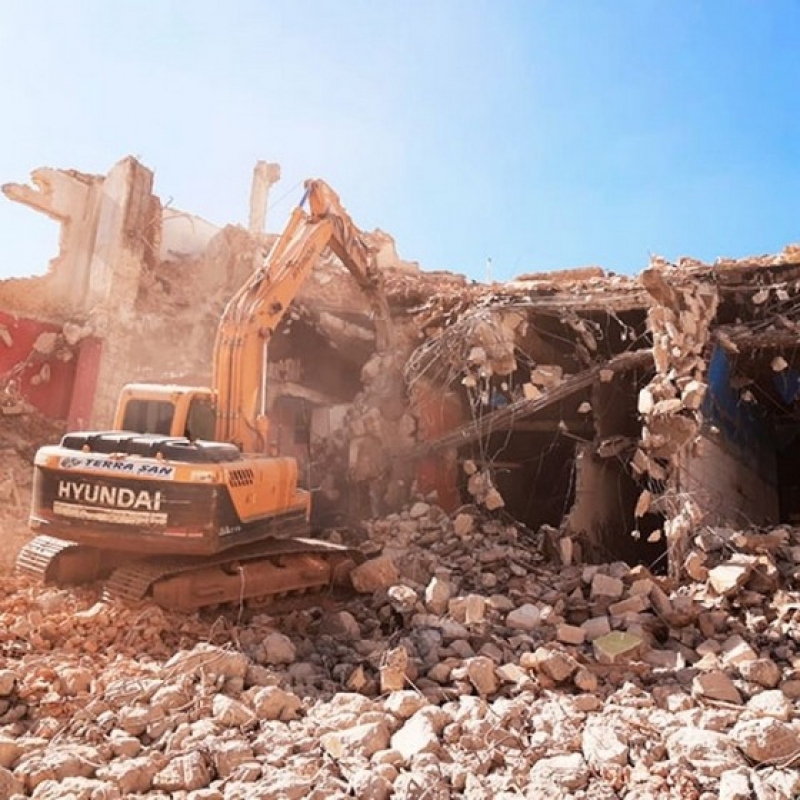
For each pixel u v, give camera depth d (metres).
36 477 7.68
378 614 8.14
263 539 8.36
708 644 7.10
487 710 5.34
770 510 16.52
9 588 7.81
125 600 7.16
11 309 16.92
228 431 8.87
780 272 12.23
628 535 13.77
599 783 4.36
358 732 4.84
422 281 19.09
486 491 12.95
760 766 4.57
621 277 13.99
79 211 18.38
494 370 13.15
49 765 4.12
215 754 4.49
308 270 11.19
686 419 10.02
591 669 6.54
